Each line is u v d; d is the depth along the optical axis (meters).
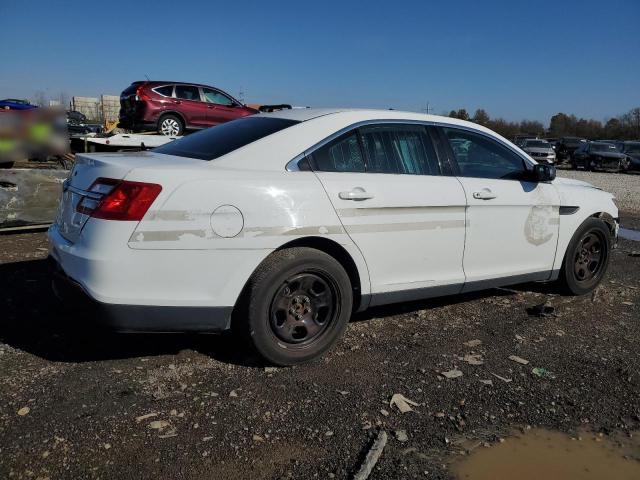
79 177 3.58
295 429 2.94
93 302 3.18
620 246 8.21
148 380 3.38
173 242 3.24
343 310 3.79
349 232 3.76
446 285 4.35
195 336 4.06
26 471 2.50
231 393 3.27
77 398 3.13
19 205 6.86
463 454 2.81
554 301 5.25
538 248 4.94
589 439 3.00
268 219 3.45
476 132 4.68
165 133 13.37
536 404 3.32
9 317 4.23
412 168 4.20
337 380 3.50
